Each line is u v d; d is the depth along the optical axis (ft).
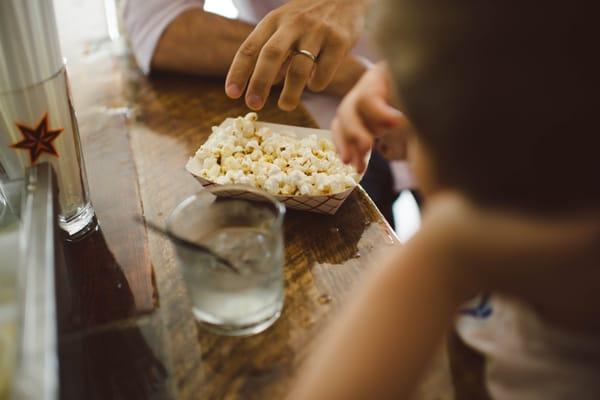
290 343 1.33
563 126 0.70
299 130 1.95
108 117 2.30
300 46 1.83
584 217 0.77
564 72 0.68
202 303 1.34
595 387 1.03
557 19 0.67
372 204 1.75
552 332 1.02
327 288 1.47
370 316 0.98
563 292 0.89
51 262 1.14
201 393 1.24
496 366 1.17
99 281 1.53
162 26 2.53
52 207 1.30
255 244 1.35
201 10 2.61
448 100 0.75
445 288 0.93
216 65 2.54
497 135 0.73
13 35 1.34
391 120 1.34
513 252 0.82
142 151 2.07
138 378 1.28
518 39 0.69
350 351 0.99
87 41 3.06
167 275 1.54
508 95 0.70
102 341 1.36
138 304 1.45
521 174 0.74
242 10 3.40
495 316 1.23
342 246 1.60
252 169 1.74
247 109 2.30
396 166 3.03
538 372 1.09
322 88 1.94
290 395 1.22
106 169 1.98
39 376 0.93
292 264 1.55
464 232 0.85
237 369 1.28
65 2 3.54
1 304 1.08
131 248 1.63
